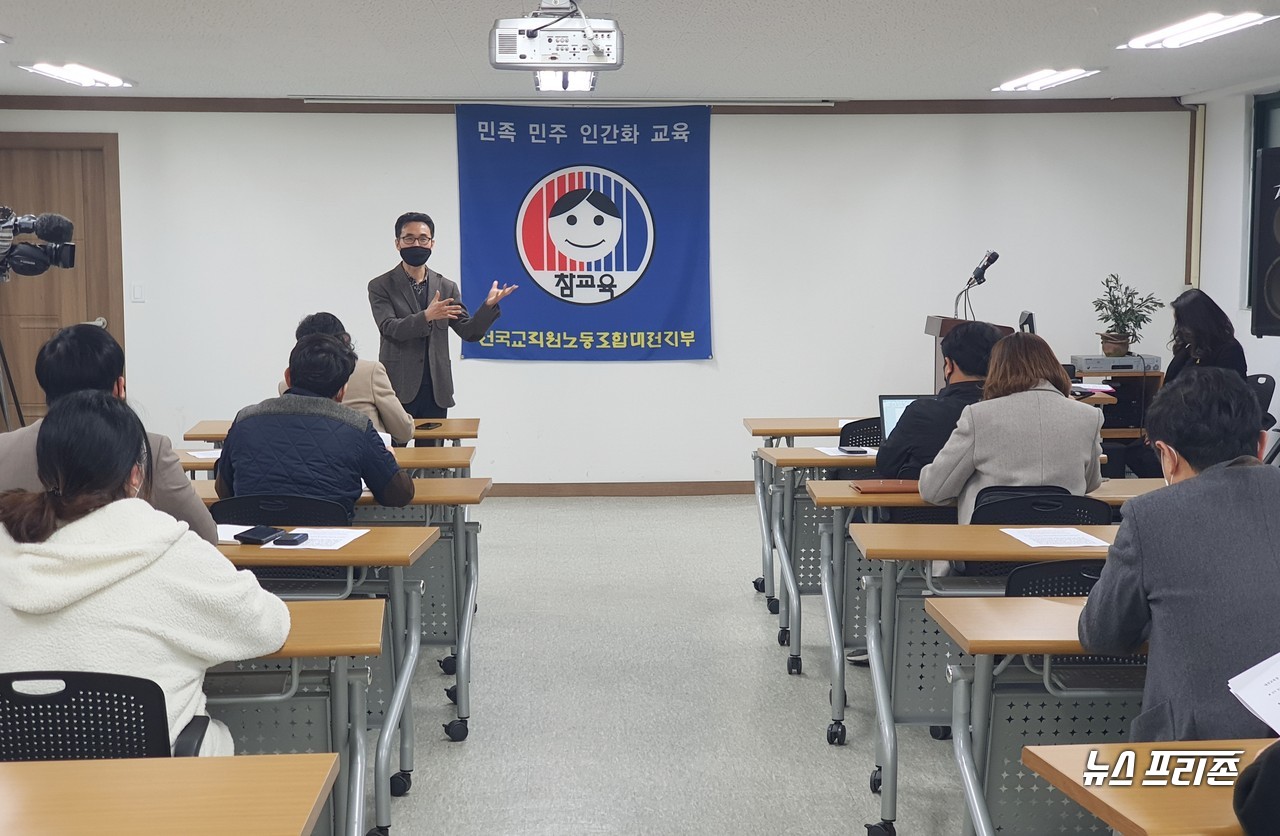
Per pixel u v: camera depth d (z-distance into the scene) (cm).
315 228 747
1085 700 229
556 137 750
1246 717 168
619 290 763
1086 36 549
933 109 761
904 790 306
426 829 285
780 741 342
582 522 684
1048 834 234
